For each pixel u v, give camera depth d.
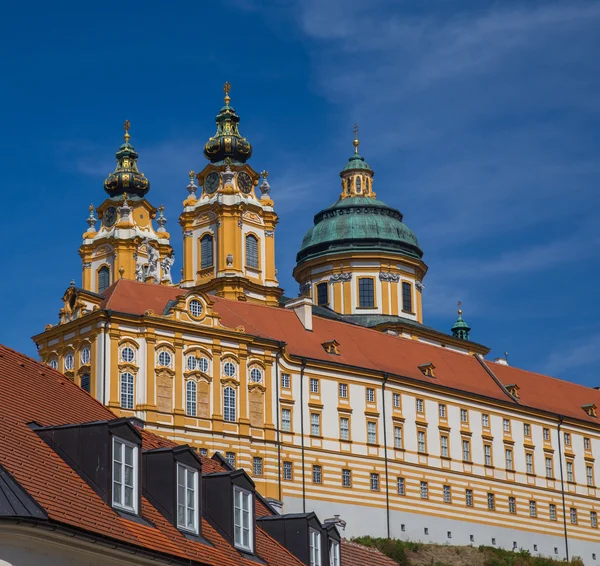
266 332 140.00
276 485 133.25
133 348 128.00
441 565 139.12
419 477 145.62
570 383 175.62
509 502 154.75
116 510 42.72
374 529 139.88
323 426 138.88
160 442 53.09
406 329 166.62
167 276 161.75
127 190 175.62
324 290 174.12
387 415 144.50
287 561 52.78
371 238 173.75
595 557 163.00
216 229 159.25
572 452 164.62
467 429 152.75
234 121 166.50
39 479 40.12
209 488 49.72
